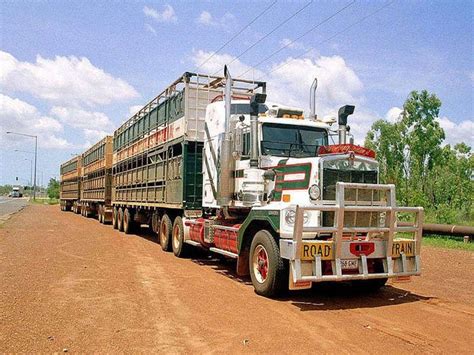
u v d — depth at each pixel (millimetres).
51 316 6484
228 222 10578
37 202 72062
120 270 10336
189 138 12820
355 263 7543
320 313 6965
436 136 25328
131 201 19547
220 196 10039
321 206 7254
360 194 7730
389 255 7812
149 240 17656
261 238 8109
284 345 5441
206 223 11188
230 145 9805
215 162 11055
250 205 8992
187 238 12648
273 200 8797
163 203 14734
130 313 6719
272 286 7742
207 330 5961
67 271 9961
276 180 8773
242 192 9375
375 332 6016
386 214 7816
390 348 5398
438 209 24453
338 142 9797
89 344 5391
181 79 13195
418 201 24906
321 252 7289
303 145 9688
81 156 38562
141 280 9219
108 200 26594
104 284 8711
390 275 7754
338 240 7359
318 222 7715
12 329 5859
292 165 8383
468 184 29469
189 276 9883
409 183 25797
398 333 5980
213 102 11922
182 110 13078
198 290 8406
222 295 8047
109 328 5996
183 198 12719
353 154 8047
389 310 7230
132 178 19516
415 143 25453
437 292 8711
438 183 28984
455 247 16047
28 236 17234
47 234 18312
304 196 7980
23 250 13141
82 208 36688
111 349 5238
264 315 6754
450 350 5367
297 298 7969
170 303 7348
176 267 11109
